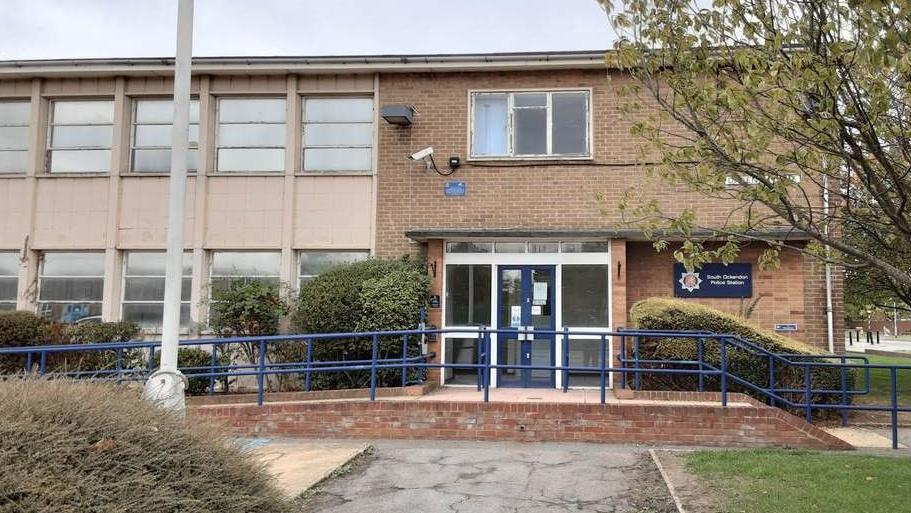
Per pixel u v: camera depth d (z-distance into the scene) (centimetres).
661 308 1060
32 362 1049
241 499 359
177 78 677
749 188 549
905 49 448
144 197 1344
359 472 725
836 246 544
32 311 1273
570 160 1260
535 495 640
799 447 841
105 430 320
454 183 1283
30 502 272
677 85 584
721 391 941
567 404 884
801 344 1060
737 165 553
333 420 907
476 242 1239
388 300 1112
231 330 1188
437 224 1277
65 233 1346
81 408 324
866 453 801
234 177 1330
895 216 529
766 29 542
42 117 1383
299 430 907
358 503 618
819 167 573
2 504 267
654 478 687
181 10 684
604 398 892
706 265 1210
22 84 1393
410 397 974
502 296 1230
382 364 991
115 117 1363
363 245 1295
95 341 1155
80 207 1350
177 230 661
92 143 1386
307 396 979
